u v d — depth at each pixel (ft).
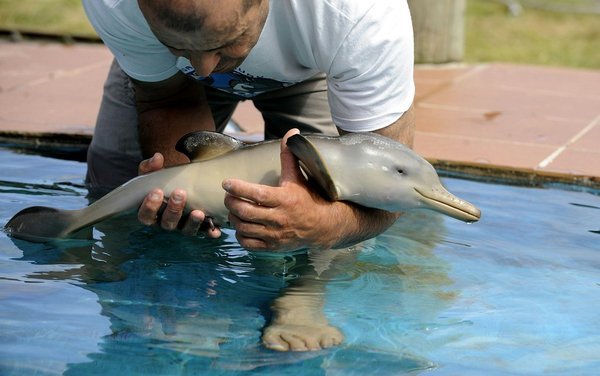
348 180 12.92
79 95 22.59
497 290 13.19
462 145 19.86
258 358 10.77
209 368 10.47
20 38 28.91
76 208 15.60
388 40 12.59
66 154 19.22
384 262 14.10
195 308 12.12
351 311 12.24
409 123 13.66
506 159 18.99
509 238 15.31
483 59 33.60
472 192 17.63
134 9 12.51
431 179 13.23
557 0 42.91
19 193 16.34
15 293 12.28
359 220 13.11
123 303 12.16
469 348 11.30
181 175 13.46
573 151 19.85
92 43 29.01
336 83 13.12
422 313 12.30
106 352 10.74
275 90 16.20
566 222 16.21
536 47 35.96
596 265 14.29
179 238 14.69
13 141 19.49
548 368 10.87
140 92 15.21
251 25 11.58
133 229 14.99
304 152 11.93
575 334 11.84
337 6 12.28
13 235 14.40
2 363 10.37
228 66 12.28
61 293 12.39
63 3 37.91
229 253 14.16
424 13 27.43
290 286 13.01
